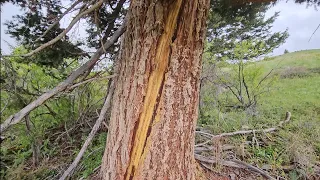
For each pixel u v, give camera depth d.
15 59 2.50
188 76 1.47
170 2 1.36
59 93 1.93
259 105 3.87
